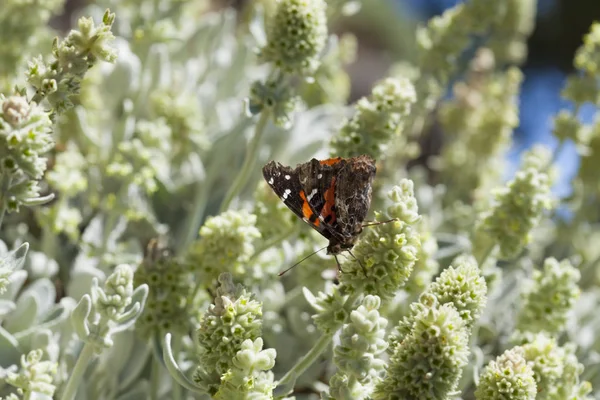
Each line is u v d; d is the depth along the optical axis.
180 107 0.69
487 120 0.75
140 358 0.62
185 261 0.60
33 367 0.56
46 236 0.66
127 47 0.72
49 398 0.56
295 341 0.65
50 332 0.60
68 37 0.54
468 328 0.56
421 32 0.70
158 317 0.60
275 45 0.61
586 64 0.68
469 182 0.76
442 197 0.76
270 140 0.71
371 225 0.56
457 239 0.67
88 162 0.68
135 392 0.62
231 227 0.60
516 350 0.57
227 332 0.55
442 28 0.70
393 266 0.56
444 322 0.53
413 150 0.73
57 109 0.54
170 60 0.76
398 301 0.62
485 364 0.65
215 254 0.60
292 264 0.66
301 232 0.62
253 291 0.63
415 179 0.75
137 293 0.57
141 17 0.71
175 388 0.61
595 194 0.73
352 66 1.23
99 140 0.69
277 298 0.65
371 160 0.59
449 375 0.53
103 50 0.54
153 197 0.69
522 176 0.61
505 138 0.75
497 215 0.62
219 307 0.55
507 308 0.68
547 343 0.58
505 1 0.70
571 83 0.69
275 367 0.64
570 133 0.69
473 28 0.70
